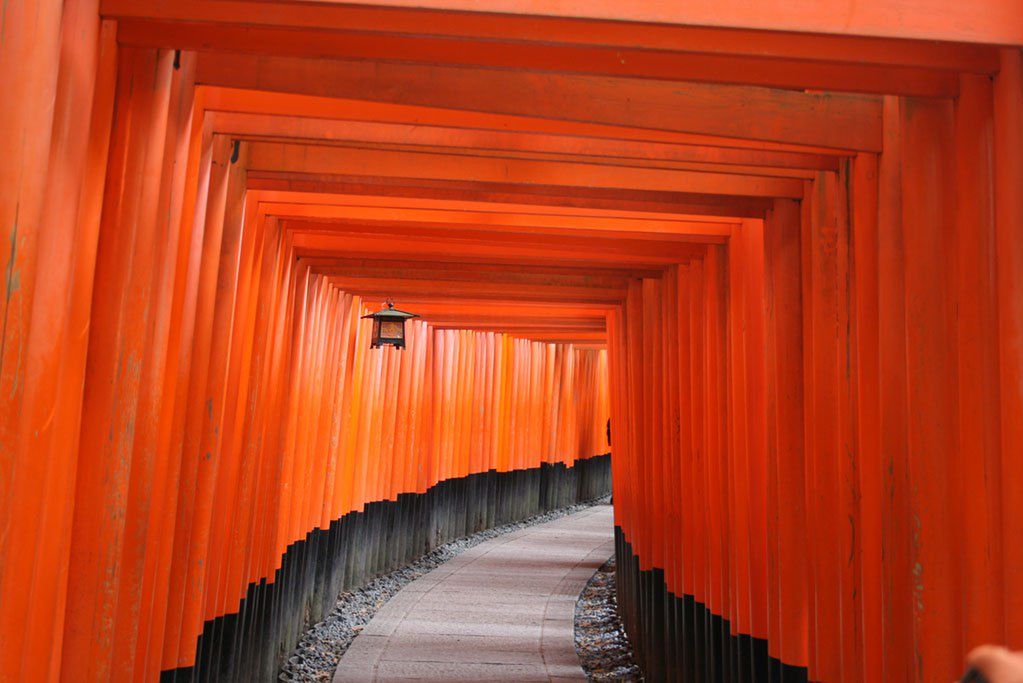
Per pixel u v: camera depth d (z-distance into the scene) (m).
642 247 6.42
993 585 2.77
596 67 2.88
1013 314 2.61
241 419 5.56
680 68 2.86
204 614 5.03
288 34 2.85
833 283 4.21
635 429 8.45
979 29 2.43
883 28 2.39
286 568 7.59
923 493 3.03
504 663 7.84
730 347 5.73
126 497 3.04
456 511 14.48
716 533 5.85
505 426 16.39
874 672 3.57
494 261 7.40
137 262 3.01
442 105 3.32
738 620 5.26
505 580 11.80
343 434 9.88
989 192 2.87
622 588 9.84
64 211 2.40
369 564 11.28
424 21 2.51
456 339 14.09
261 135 4.11
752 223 5.28
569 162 4.20
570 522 17.75
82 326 2.67
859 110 3.52
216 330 4.76
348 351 9.85
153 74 2.99
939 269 3.04
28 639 2.52
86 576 2.93
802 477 4.61
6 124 2.10
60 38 2.30
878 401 3.60
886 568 3.39
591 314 10.90
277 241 6.07
